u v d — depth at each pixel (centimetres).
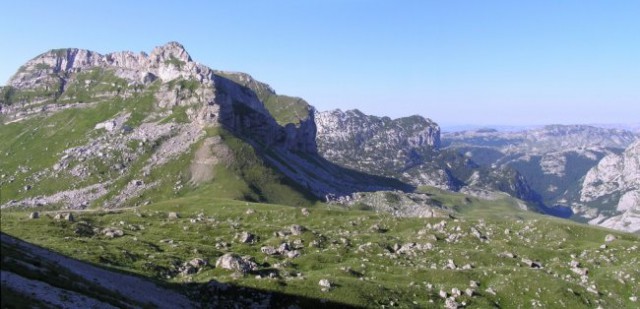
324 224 17200
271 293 8012
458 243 13825
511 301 9388
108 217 16138
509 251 12975
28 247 6619
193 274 9212
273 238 13725
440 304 8838
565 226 15888
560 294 9606
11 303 3803
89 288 5500
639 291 10119
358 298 8306
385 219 17350
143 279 7788
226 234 14375
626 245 13325
